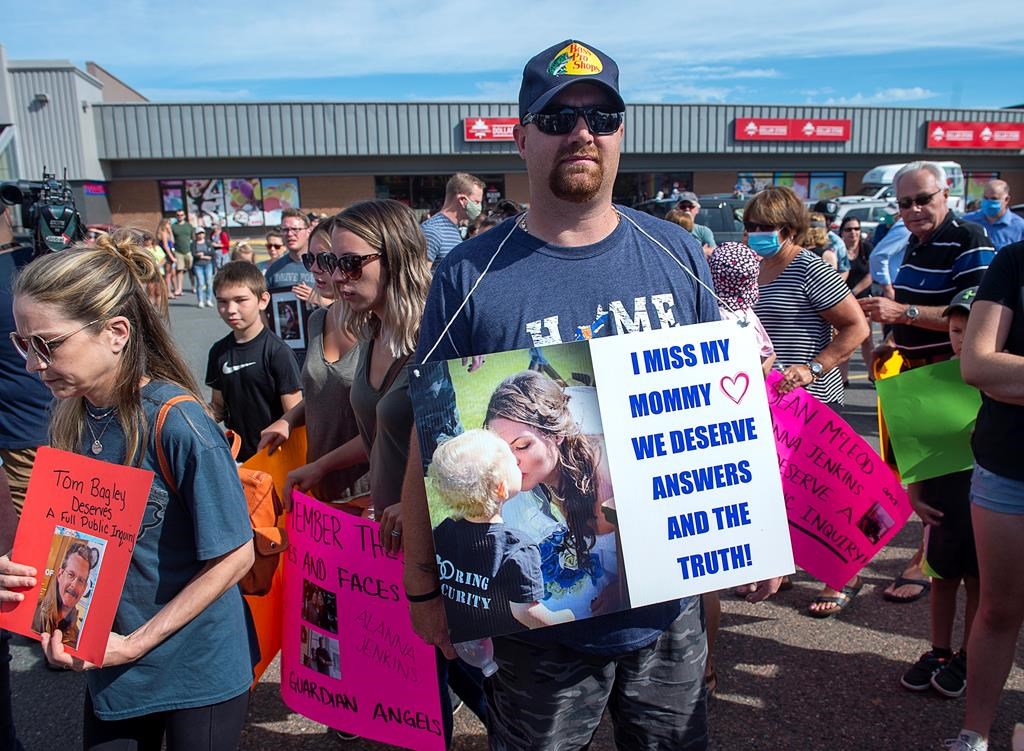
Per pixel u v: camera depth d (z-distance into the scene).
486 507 1.55
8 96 21.14
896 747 2.60
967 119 28.38
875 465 2.71
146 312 1.74
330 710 2.41
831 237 8.93
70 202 3.70
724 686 2.97
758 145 26.55
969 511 2.75
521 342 1.62
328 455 2.67
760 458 1.68
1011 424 2.20
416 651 2.25
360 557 2.29
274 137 23.45
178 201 23.83
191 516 1.70
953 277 3.40
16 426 3.30
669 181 26.67
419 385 1.54
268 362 3.63
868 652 3.19
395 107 23.89
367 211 2.26
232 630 1.83
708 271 1.82
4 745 2.30
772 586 1.95
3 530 2.09
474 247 1.69
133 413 1.67
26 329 1.59
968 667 2.43
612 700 1.87
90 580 1.63
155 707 1.74
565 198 1.59
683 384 1.63
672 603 1.75
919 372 2.78
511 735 1.76
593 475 1.58
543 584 1.57
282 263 4.98
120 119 22.66
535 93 1.58
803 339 3.37
